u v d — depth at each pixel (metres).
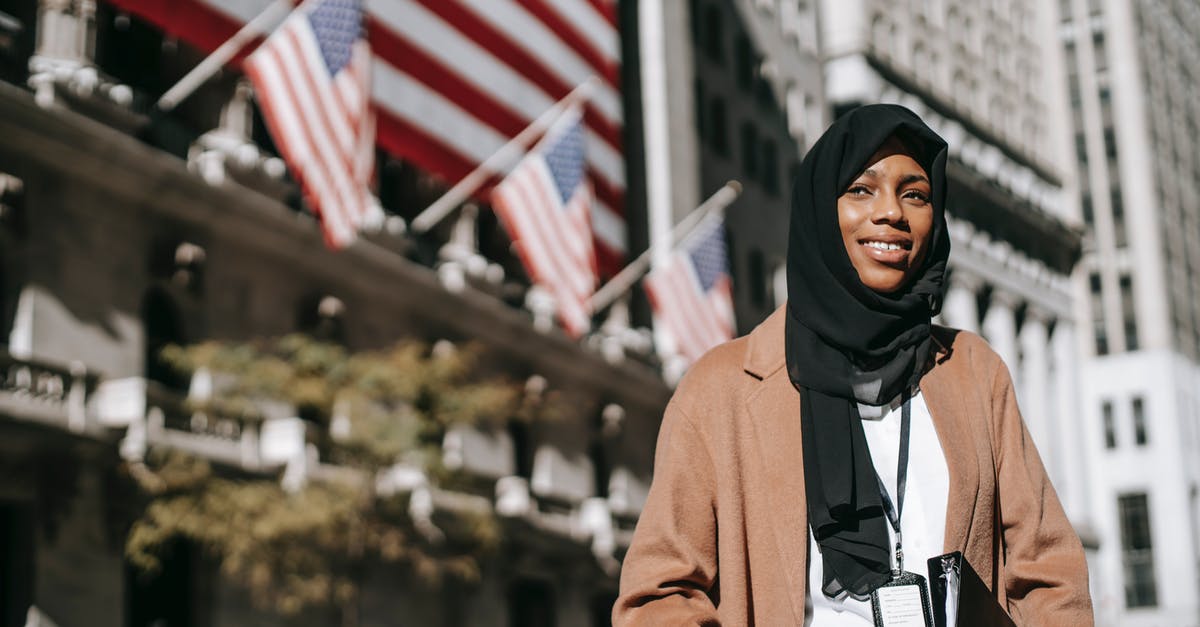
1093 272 73.44
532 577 30.72
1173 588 69.38
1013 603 2.65
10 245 19.27
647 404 37.28
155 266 21.55
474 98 23.98
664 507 2.67
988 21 66.75
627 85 40.94
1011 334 63.25
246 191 22.67
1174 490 70.25
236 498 19.06
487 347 30.41
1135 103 74.06
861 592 2.47
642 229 39.69
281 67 17.58
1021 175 67.25
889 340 2.58
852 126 2.59
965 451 2.60
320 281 25.33
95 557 19.58
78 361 19.91
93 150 19.95
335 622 24.03
